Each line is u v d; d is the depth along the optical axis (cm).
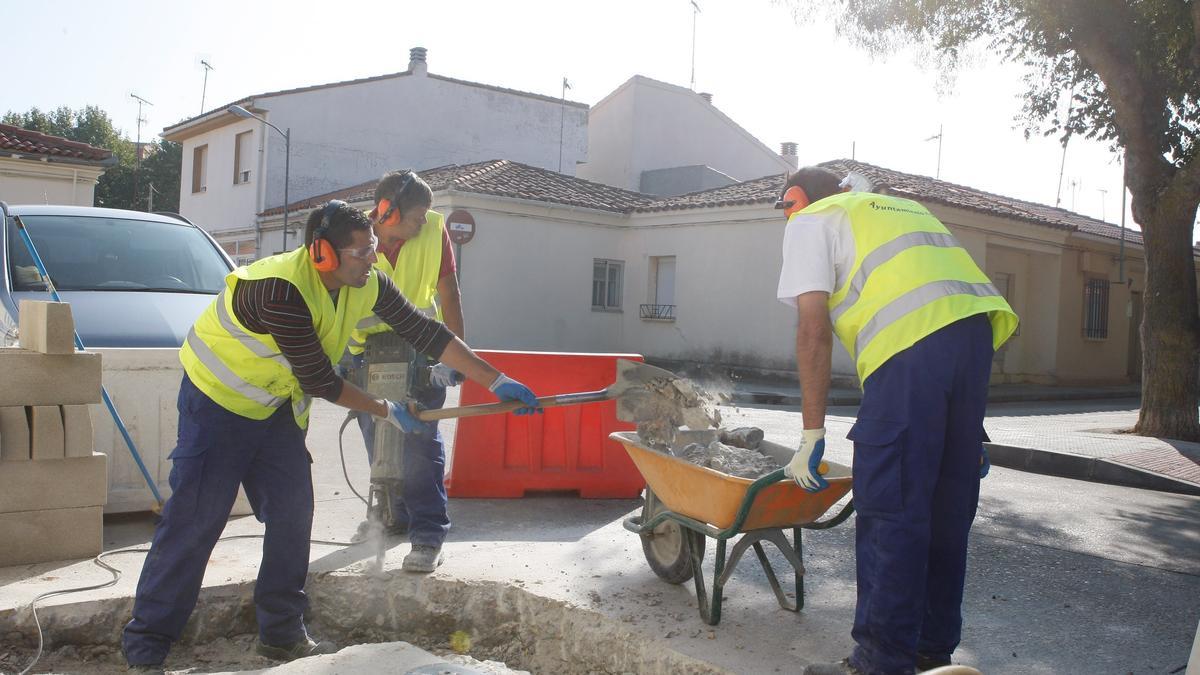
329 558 448
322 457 751
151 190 4038
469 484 611
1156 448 988
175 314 556
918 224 325
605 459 626
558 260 2080
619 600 399
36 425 423
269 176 2566
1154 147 1161
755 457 394
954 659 368
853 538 553
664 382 403
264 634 368
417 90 2789
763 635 365
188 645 392
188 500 336
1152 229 1155
